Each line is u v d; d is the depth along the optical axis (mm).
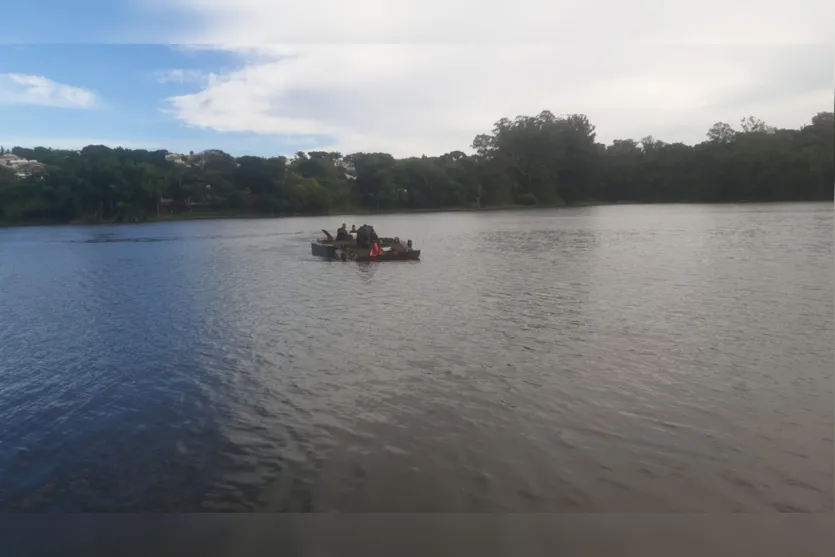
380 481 8328
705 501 7727
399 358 13578
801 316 16750
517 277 25891
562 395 11086
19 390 12312
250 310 19922
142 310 20656
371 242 35531
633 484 8109
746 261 28969
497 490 8047
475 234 55656
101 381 12719
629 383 11648
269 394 11562
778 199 111500
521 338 15070
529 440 9352
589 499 7812
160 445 9578
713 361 12875
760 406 10430
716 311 17672
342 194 117812
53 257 42844
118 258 40844
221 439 9695
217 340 15805
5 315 20453
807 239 39156
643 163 129625
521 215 98375
